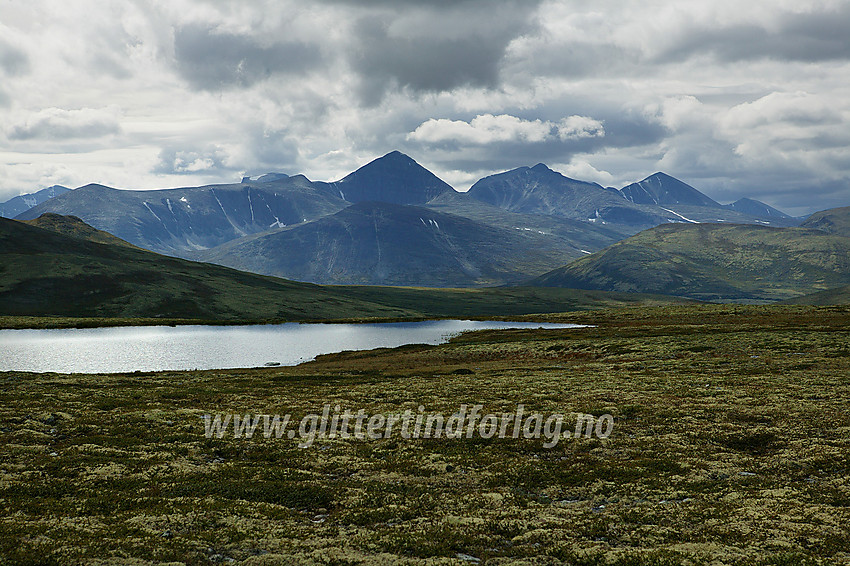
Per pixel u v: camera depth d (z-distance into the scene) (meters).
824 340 79.56
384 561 18.55
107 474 29.81
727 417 41.56
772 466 31.12
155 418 44.00
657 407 45.38
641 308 188.75
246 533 21.47
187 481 29.05
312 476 30.69
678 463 31.98
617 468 31.47
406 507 25.50
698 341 89.12
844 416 39.44
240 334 162.50
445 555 19.55
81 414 44.62
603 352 89.62
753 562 17.86
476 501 26.36
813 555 18.39
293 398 54.78
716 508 24.22
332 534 21.84
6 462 31.12
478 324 191.25
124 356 115.69
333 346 133.88
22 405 47.38
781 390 49.72
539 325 173.12
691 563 17.94
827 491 26.30
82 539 19.83
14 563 17.33
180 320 198.50
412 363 92.69
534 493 28.22
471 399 51.53
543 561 18.88
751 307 161.88
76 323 181.50
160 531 21.33
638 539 20.92
